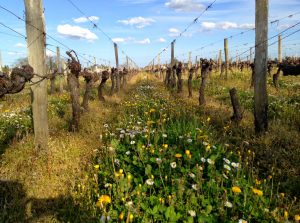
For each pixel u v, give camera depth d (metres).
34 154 2.13
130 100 4.73
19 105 4.68
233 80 7.52
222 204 1.31
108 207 1.40
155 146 1.91
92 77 3.98
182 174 1.59
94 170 1.78
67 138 2.47
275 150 2.15
